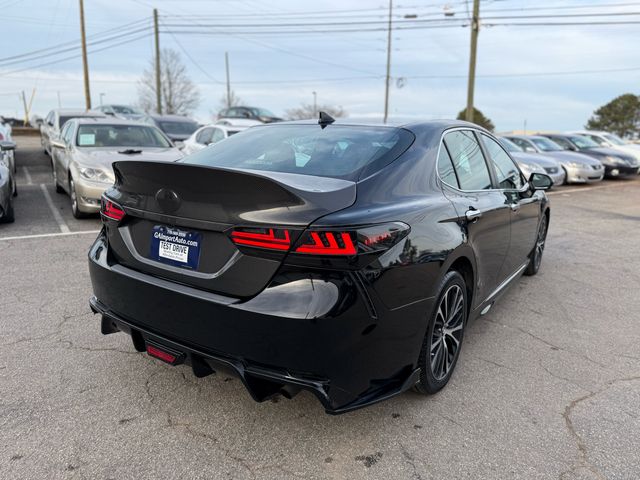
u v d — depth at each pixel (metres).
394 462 2.37
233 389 2.96
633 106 78.44
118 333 3.67
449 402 2.90
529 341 3.82
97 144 8.12
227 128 11.41
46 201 9.18
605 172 16.95
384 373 2.37
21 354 3.30
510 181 4.21
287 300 2.12
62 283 4.70
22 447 2.39
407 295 2.38
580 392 3.06
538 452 2.47
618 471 2.35
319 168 2.74
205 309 2.29
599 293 5.02
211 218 2.30
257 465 2.32
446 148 3.21
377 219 2.28
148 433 2.53
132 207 2.65
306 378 2.17
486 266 3.41
